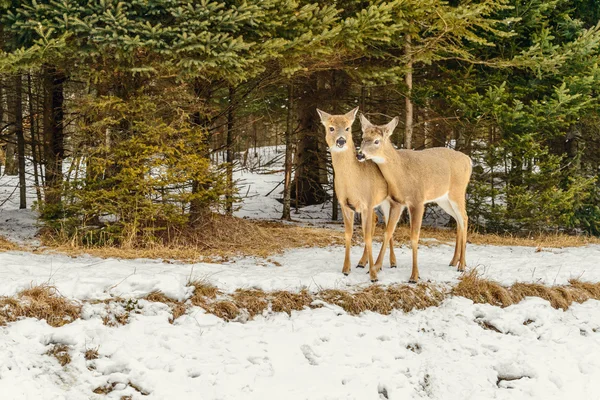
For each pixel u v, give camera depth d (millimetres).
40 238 8875
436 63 13367
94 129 8523
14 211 13430
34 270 6074
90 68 8266
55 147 11469
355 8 9594
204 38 7570
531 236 12430
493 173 12883
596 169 13719
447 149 7652
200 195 8945
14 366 4383
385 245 7141
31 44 7809
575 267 8086
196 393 4531
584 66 12070
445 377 5242
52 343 4832
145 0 7355
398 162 6770
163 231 9141
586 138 13531
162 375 4648
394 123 6652
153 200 8844
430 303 6480
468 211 12844
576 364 5645
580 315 6730
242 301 5906
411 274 6945
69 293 5465
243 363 4938
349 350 5336
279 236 10227
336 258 8234
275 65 10047
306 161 17391
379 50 10891
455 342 5820
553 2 12023
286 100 16156
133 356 4809
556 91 11359
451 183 7438
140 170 8367
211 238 9195
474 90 12539
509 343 5910
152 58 8188
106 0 7273
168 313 5504
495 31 10773
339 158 6582
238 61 7926
